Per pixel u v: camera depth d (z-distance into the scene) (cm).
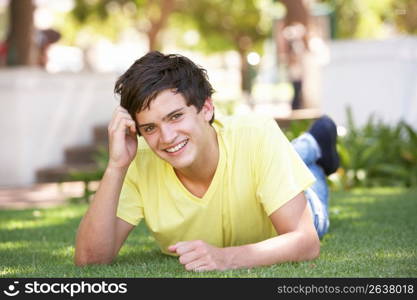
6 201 1670
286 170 616
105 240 630
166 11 3559
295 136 1505
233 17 4875
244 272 580
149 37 3619
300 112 2330
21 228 984
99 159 1664
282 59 2552
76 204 1433
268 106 2603
